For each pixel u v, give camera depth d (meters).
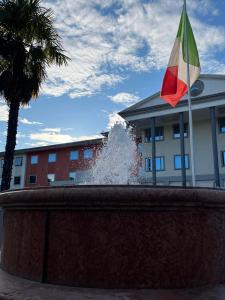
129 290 3.64
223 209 4.23
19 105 13.84
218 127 30.70
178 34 11.69
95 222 3.88
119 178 12.39
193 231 3.95
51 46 14.73
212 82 29.00
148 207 3.85
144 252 3.78
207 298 3.38
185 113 29.84
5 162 12.99
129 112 32.09
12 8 13.77
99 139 39.09
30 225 4.26
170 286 3.73
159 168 32.72
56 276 3.89
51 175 43.00
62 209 4.01
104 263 3.77
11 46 13.88
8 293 3.48
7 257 4.61
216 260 4.06
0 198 4.78
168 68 11.66
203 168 30.66
